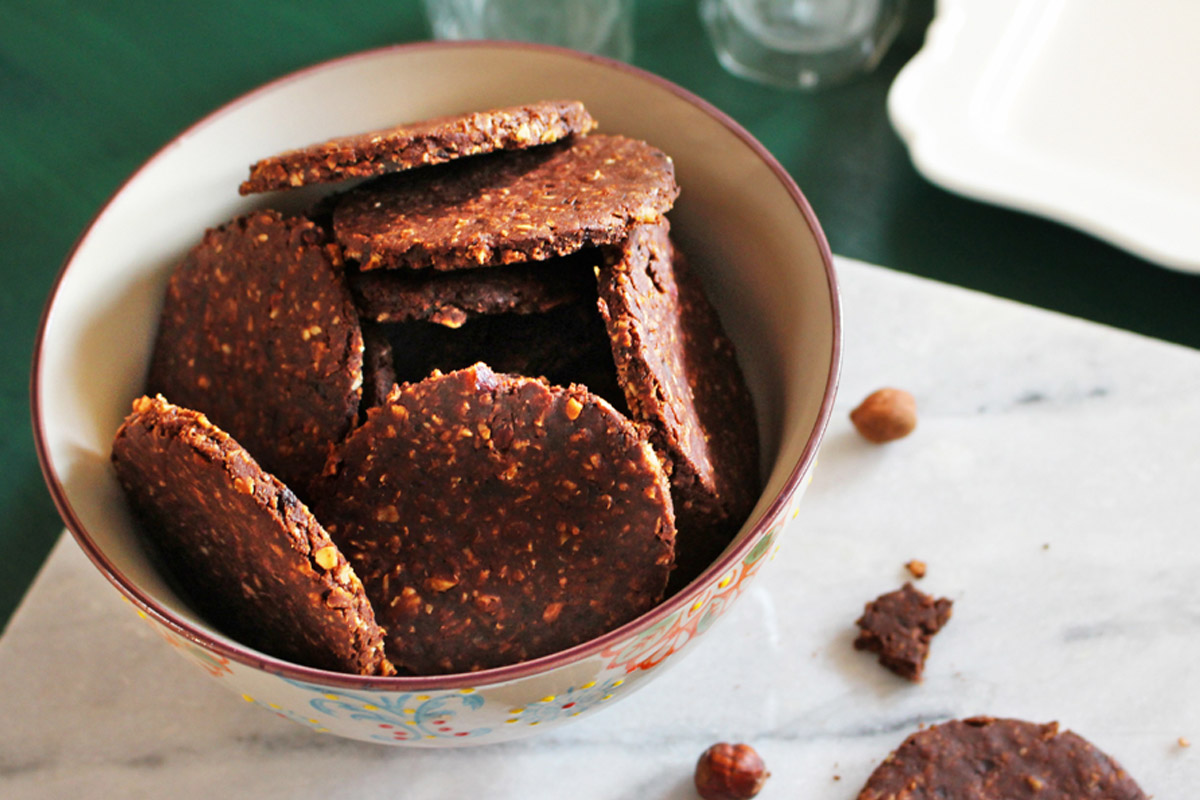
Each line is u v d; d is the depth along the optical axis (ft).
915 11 1.66
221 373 1.07
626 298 1.00
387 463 0.99
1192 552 1.18
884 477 1.23
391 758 1.11
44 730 1.13
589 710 0.99
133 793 1.10
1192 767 1.09
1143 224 1.40
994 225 1.50
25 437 1.38
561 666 0.90
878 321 1.31
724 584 0.93
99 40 1.66
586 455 0.96
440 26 1.65
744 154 1.08
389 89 1.14
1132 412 1.25
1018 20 1.54
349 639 0.93
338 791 1.10
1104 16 1.54
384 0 1.69
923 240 1.49
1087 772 1.08
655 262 1.06
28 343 1.45
